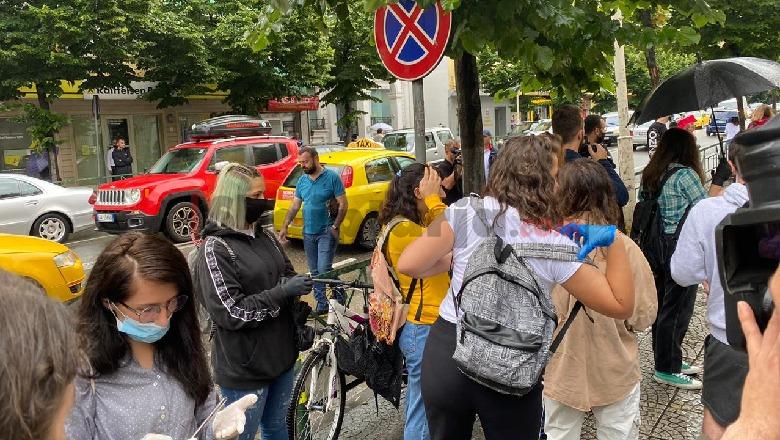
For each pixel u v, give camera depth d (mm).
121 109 21031
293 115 25953
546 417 2938
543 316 2020
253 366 2664
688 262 2549
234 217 2678
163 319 1766
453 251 2271
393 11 3436
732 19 9867
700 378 4324
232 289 2590
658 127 12227
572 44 3658
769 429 812
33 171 16406
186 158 11883
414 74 3398
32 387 824
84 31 14805
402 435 3756
